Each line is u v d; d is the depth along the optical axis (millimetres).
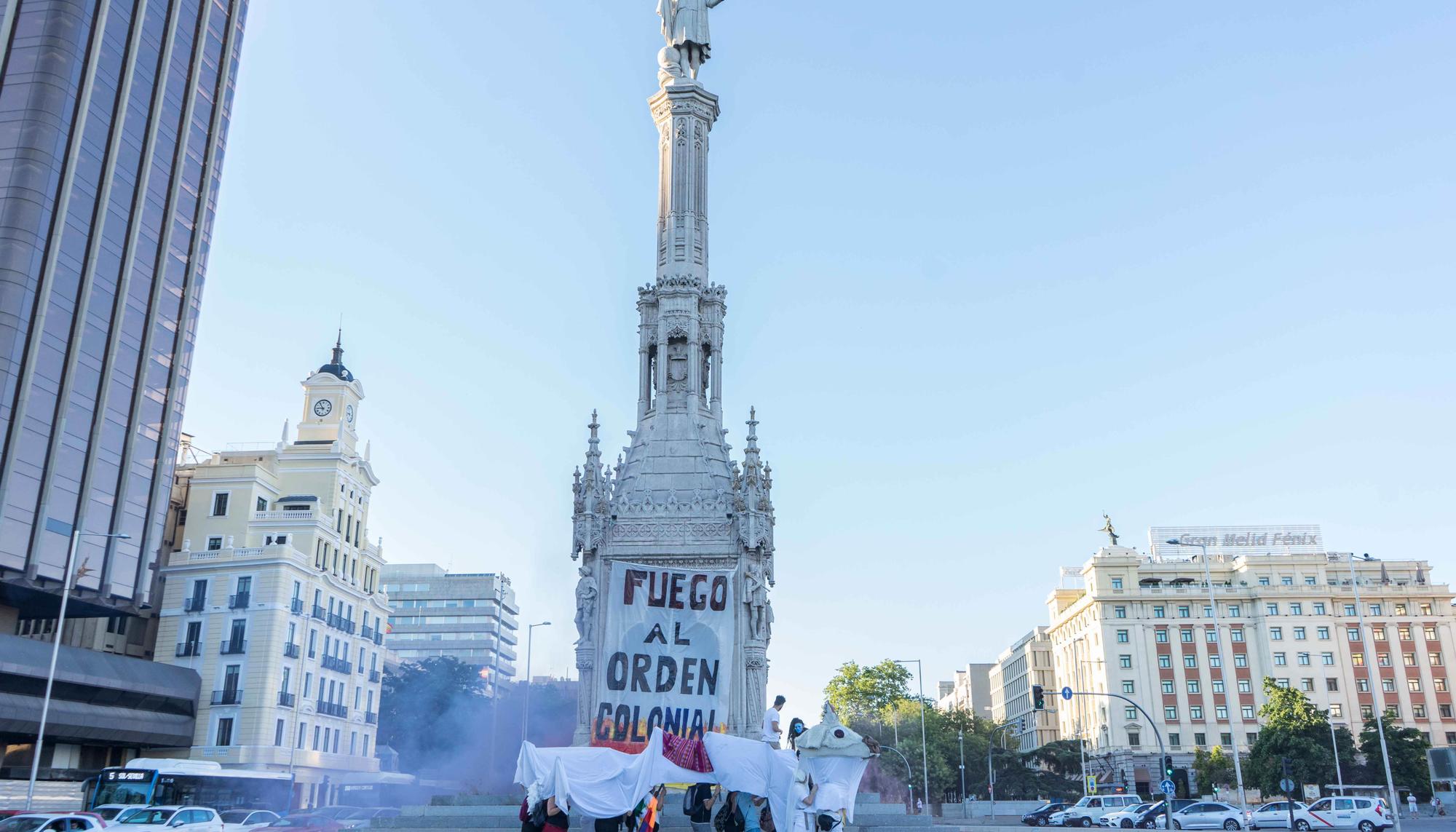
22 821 36250
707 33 41312
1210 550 141000
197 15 79688
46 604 66188
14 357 61469
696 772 18984
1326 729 89562
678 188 38781
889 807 29484
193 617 76250
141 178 72562
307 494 87125
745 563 32219
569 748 18641
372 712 92875
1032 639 169250
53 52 66438
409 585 185125
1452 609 121500
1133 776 116500
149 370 72062
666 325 36594
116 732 65500
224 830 40906
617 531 32875
